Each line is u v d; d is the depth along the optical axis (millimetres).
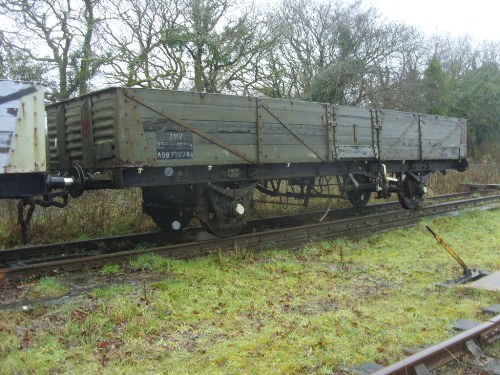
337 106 10156
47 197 7562
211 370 4129
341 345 4605
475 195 18547
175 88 18359
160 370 4133
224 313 5531
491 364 4227
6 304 5582
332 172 10617
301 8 24953
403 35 26812
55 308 5531
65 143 8727
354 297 6145
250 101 8570
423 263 7918
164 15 17812
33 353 4375
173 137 7637
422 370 3896
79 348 4516
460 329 4934
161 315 5316
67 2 17125
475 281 6645
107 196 11445
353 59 24297
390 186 12281
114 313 5227
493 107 31609
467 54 37844
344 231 10164
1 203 10734
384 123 11469
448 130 13961
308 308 5719
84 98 7949
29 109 6605
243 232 10305
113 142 7234
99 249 8734
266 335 4852
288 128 9156
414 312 5535
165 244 9125
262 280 6863
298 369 4129
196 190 8539
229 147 8281
